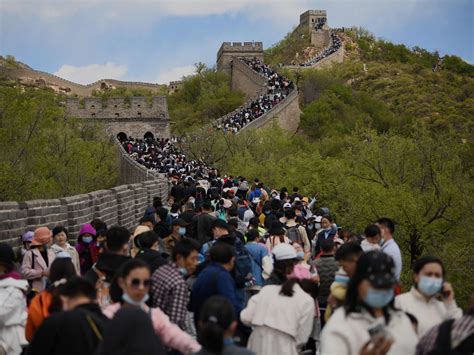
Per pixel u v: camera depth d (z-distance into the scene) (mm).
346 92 138375
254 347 8273
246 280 10211
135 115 93375
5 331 8141
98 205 19719
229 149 70500
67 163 41688
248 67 130000
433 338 6012
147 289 6738
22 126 34281
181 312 7836
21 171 32062
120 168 56906
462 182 34094
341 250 8086
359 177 39938
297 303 8242
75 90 186000
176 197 23641
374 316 5906
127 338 5375
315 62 194750
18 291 8281
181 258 8914
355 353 5723
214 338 5762
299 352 9914
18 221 13938
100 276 8422
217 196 22812
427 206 35219
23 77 165500
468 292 29531
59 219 16281
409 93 176000
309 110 112938
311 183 44344
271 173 56094
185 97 150375
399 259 10562
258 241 12180
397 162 38594
